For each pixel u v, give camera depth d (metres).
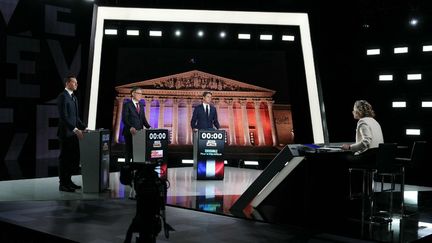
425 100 11.01
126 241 3.97
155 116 12.20
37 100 11.96
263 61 12.60
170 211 6.20
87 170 7.47
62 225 5.29
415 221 5.72
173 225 5.38
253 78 12.53
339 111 12.15
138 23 12.42
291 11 11.87
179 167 11.63
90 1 12.16
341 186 6.12
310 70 12.43
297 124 12.44
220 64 12.54
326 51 12.11
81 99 12.50
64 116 7.31
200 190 7.96
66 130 7.48
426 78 10.99
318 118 12.27
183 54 12.52
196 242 4.64
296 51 12.62
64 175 7.61
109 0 12.16
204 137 9.28
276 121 12.41
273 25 12.58
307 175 5.78
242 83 12.50
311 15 11.95
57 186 8.12
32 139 11.95
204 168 9.28
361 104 6.19
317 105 12.29
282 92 12.53
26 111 11.78
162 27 12.46
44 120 12.15
